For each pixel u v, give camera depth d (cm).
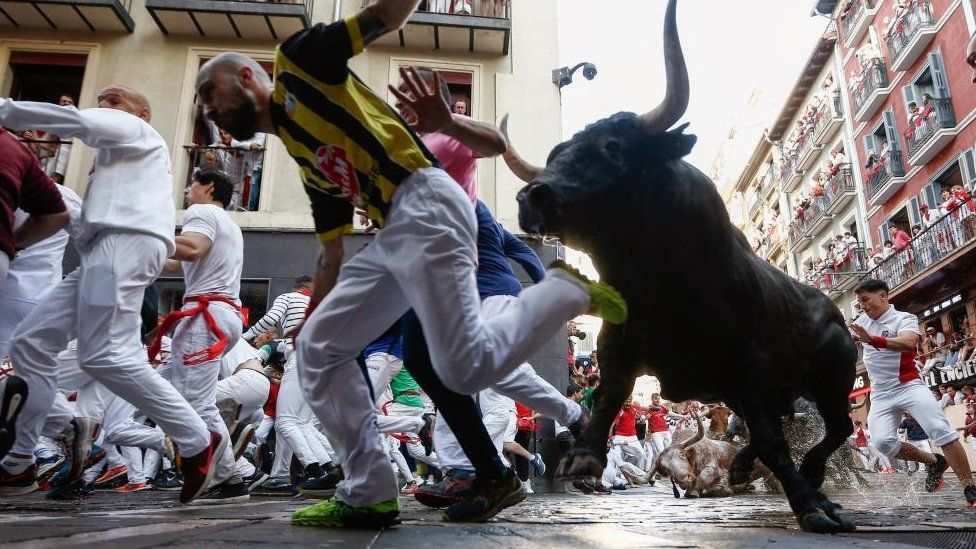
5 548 129
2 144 303
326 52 175
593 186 244
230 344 396
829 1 2731
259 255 1045
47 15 1137
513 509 349
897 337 511
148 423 574
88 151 1096
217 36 1191
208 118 197
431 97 212
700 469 588
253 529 188
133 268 318
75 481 385
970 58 661
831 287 2581
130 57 1166
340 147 184
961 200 1866
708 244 254
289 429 469
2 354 366
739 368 262
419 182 182
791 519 277
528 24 1254
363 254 192
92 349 308
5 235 296
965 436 1606
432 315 172
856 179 2575
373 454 205
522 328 171
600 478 260
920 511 345
